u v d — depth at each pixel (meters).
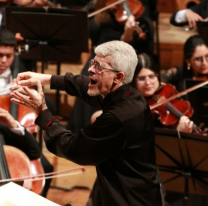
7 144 8.33
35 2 12.59
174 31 16.48
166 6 16.22
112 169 5.63
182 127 8.61
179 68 10.97
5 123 7.77
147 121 5.60
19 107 8.87
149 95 9.33
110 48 5.34
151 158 5.79
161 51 15.40
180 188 7.95
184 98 10.36
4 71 9.55
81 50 10.88
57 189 10.62
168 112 9.19
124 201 5.59
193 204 9.02
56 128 5.65
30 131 8.62
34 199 4.45
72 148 5.43
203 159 7.17
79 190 10.62
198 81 9.10
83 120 11.85
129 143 5.40
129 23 11.61
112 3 12.27
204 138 6.95
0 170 6.57
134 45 12.53
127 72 5.42
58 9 10.12
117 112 5.32
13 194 4.49
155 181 5.84
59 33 10.52
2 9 11.95
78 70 15.12
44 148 12.28
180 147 7.20
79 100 11.88
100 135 5.32
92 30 12.46
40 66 15.31
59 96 13.55
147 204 5.68
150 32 12.80
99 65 5.34
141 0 13.60
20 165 7.59
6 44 9.13
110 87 5.46
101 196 6.07
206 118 9.04
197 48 9.98
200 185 7.74
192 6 13.38
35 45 10.91
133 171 5.57
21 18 10.25
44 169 9.33
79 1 15.11
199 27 10.70
